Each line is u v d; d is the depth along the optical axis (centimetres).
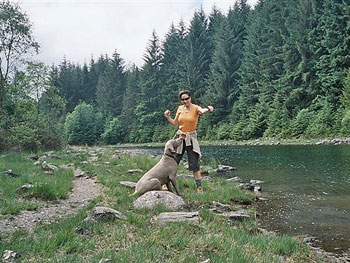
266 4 4503
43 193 591
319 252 378
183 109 709
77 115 6944
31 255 317
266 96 3897
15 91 2278
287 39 3734
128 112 6662
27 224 430
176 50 6150
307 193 709
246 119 4069
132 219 436
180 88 5422
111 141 6706
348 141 2397
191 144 688
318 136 2928
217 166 1256
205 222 450
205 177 916
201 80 5228
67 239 355
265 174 1022
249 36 4478
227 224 459
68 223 415
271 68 3956
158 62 6272
